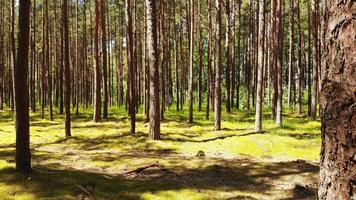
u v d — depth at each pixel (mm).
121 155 15688
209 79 37875
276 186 11219
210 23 36875
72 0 50031
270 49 45219
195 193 10086
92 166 13766
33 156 15414
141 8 42281
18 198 9172
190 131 23000
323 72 2846
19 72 10203
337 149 2723
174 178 11961
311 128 23984
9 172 10367
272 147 17562
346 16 2656
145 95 34656
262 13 22266
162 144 18250
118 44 52875
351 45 2633
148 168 13289
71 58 54906
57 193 9422
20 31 10008
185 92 60625
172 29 55562
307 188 10859
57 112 40750
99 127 25766
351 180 2645
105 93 32594
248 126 25547
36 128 26109
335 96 2719
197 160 14656
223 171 12906
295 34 57000
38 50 56625
